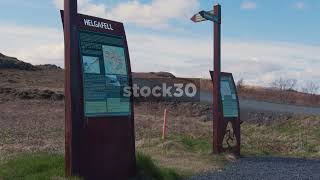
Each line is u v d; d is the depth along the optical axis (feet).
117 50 33.91
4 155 45.42
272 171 46.32
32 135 67.67
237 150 58.08
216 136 54.85
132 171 34.88
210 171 44.68
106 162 32.50
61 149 52.65
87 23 31.73
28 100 130.82
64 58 30.30
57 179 29.89
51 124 83.35
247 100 136.67
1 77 184.75
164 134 63.16
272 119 92.58
